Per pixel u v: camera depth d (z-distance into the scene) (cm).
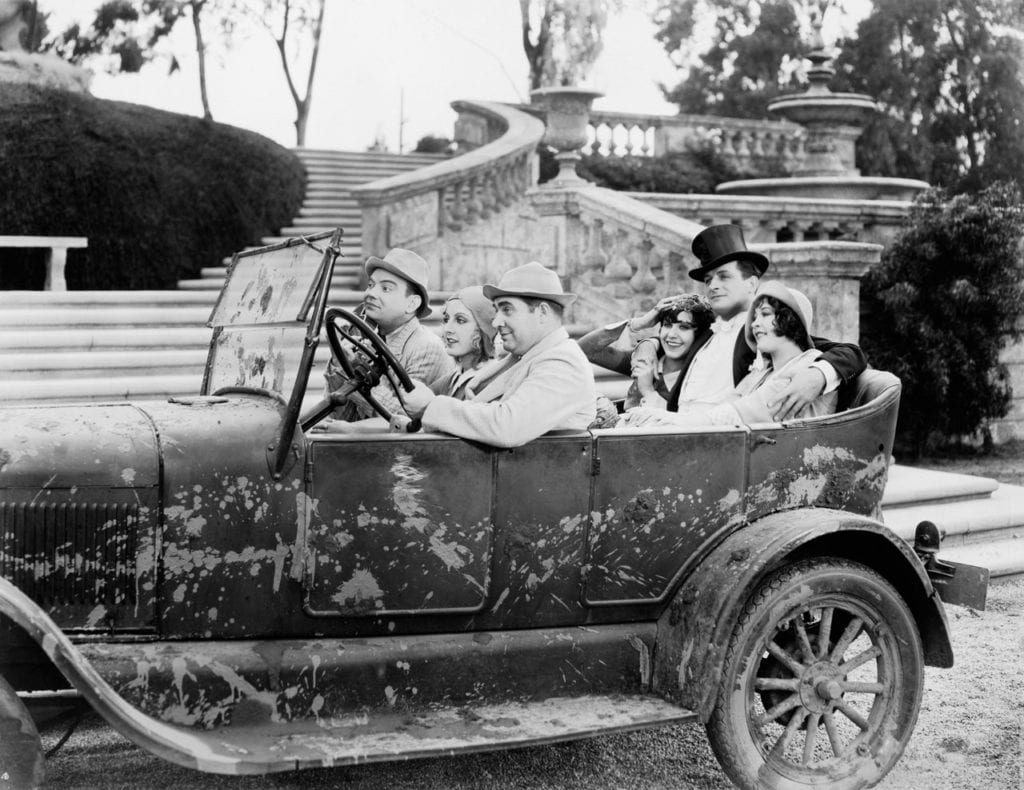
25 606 288
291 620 329
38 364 817
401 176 1209
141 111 1443
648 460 359
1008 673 500
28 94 1327
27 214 1293
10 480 311
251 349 372
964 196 1127
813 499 384
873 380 406
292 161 1606
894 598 371
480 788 372
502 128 1709
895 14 1920
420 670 338
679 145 1905
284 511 325
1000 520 727
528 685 349
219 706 318
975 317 1119
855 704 468
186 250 1375
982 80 1900
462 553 341
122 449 317
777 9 2320
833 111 1606
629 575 360
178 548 319
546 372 353
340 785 371
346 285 1186
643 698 356
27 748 289
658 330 520
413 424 349
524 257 1300
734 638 353
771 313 417
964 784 383
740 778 355
